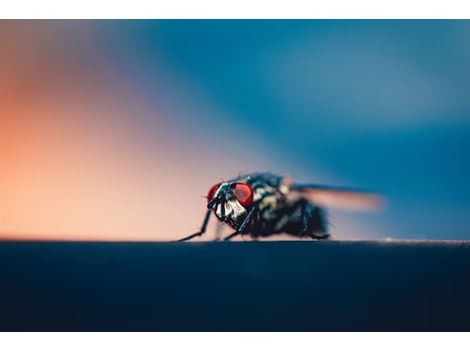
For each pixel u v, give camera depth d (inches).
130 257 1.9
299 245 2.1
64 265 1.8
